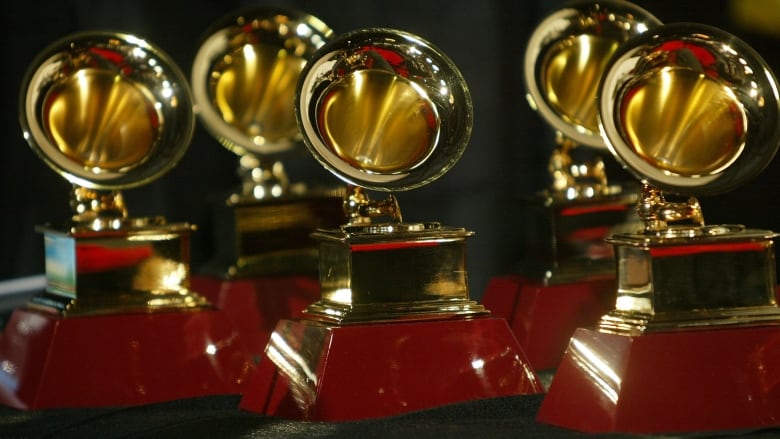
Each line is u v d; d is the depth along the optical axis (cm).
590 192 533
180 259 489
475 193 746
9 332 495
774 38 588
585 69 533
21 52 773
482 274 745
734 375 383
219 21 617
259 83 617
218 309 491
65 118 486
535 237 540
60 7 777
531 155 735
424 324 426
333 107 429
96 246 477
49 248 501
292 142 627
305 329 432
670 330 384
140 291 482
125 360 470
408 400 419
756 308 392
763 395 383
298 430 398
